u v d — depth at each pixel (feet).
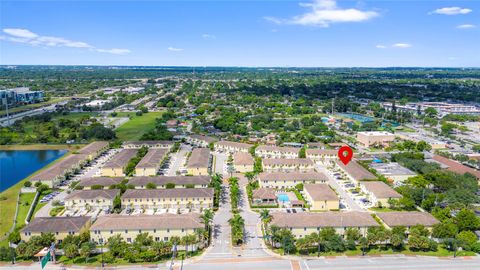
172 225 458.09
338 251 441.27
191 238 435.53
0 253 411.13
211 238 473.67
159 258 422.00
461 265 411.13
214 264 410.31
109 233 453.58
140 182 641.81
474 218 488.85
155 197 579.48
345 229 473.67
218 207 583.17
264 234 484.74
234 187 626.23
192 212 540.11
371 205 595.47
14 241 446.60
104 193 583.17
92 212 558.15
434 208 554.87
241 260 419.54
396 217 490.49
